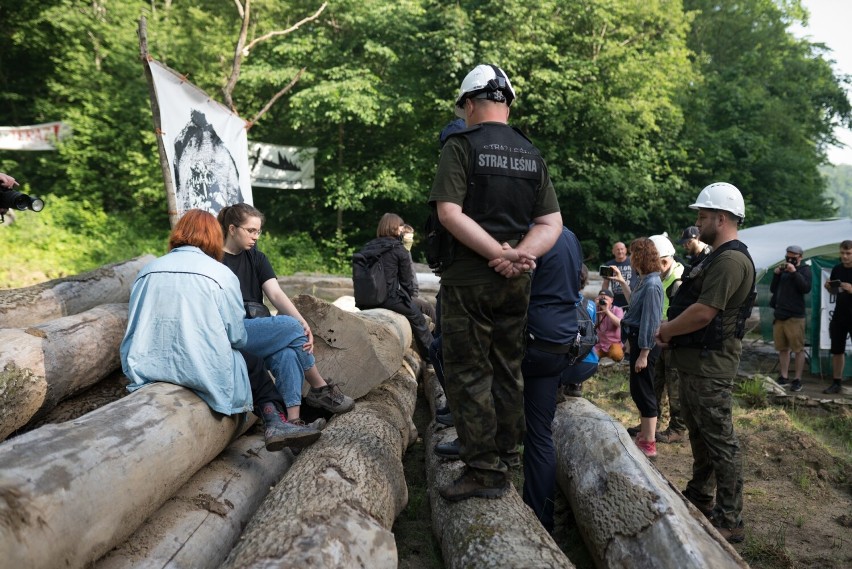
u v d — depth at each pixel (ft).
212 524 9.03
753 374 29.01
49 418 11.75
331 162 64.85
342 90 55.47
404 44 60.59
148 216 61.67
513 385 9.36
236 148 27.09
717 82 80.69
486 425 9.02
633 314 16.24
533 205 9.08
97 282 16.99
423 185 65.62
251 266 13.23
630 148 64.54
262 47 63.10
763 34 101.30
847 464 17.35
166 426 8.64
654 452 16.56
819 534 13.12
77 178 60.23
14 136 55.52
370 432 11.96
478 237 8.35
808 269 28.81
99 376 12.93
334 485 9.02
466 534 8.69
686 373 12.01
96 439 7.42
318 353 14.61
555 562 7.83
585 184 61.41
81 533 6.46
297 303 14.55
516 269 8.47
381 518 8.90
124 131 61.16
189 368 9.89
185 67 60.95
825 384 30.32
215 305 10.28
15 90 68.23
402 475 11.31
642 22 65.00
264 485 10.99
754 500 14.92
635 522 8.84
